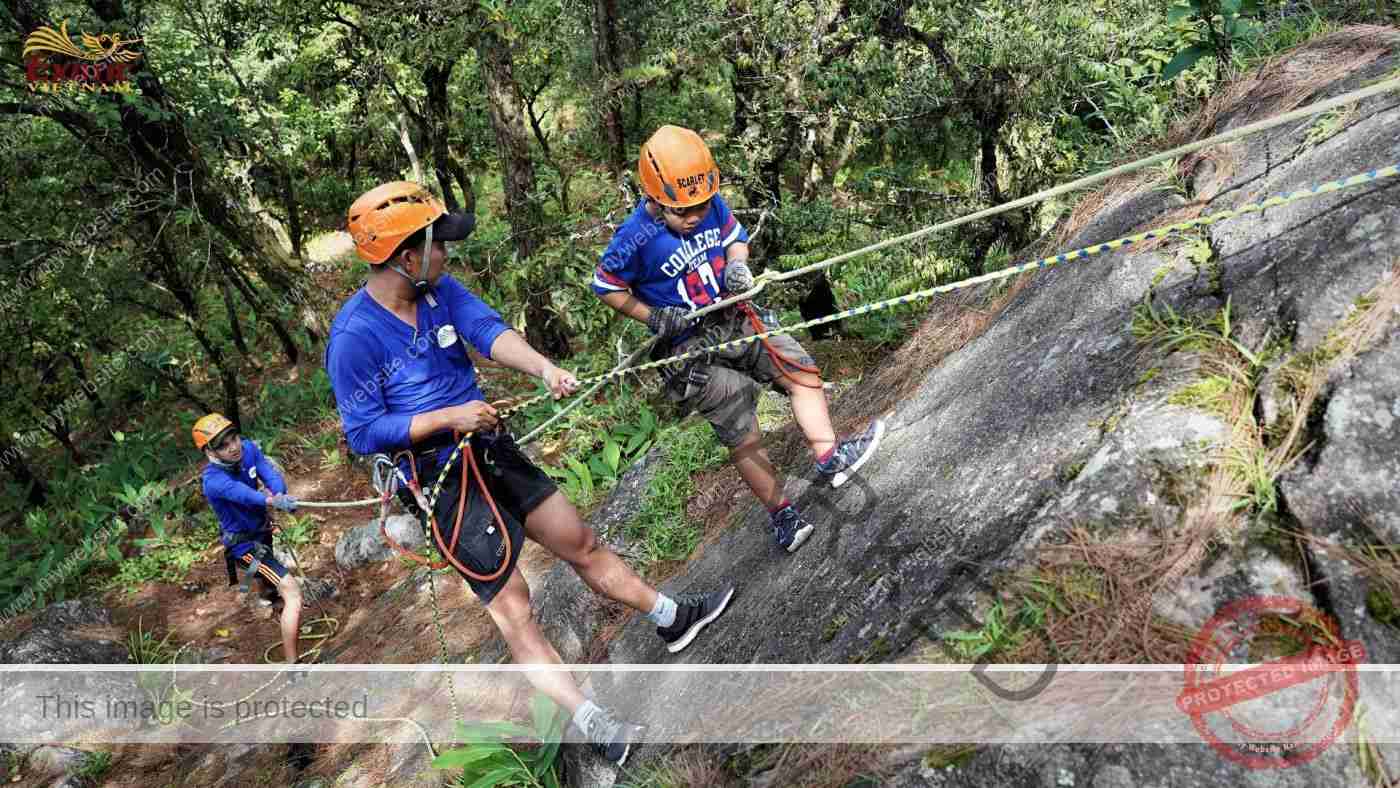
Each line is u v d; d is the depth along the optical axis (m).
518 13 8.48
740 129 7.21
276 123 14.38
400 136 15.09
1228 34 4.08
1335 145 2.73
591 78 10.72
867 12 6.48
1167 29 5.60
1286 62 3.60
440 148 15.30
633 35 9.50
